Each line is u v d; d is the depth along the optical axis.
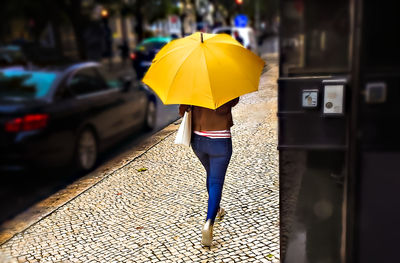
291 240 1.98
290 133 1.86
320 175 1.87
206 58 2.41
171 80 2.41
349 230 1.82
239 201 3.59
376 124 1.70
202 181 4.20
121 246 3.03
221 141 2.77
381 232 1.78
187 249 2.89
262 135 5.59
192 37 2.62
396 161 1.71
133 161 4.87
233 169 4.38
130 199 3.87
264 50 15.04
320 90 1.78
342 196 1.85
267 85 8.44
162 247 2.95
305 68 1.78
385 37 1.61
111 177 4.43
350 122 1.74
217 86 2.37
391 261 1.80
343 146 1.81
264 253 2.75
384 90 1.65
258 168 4.34
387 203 1.75
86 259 2.88
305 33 1.76
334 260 1.94
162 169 4.60
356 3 1.62
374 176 1.74
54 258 2.91
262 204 3.49
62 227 3.37
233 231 3.09
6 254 2.97
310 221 1.93
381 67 1.64
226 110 2.74
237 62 2.48
